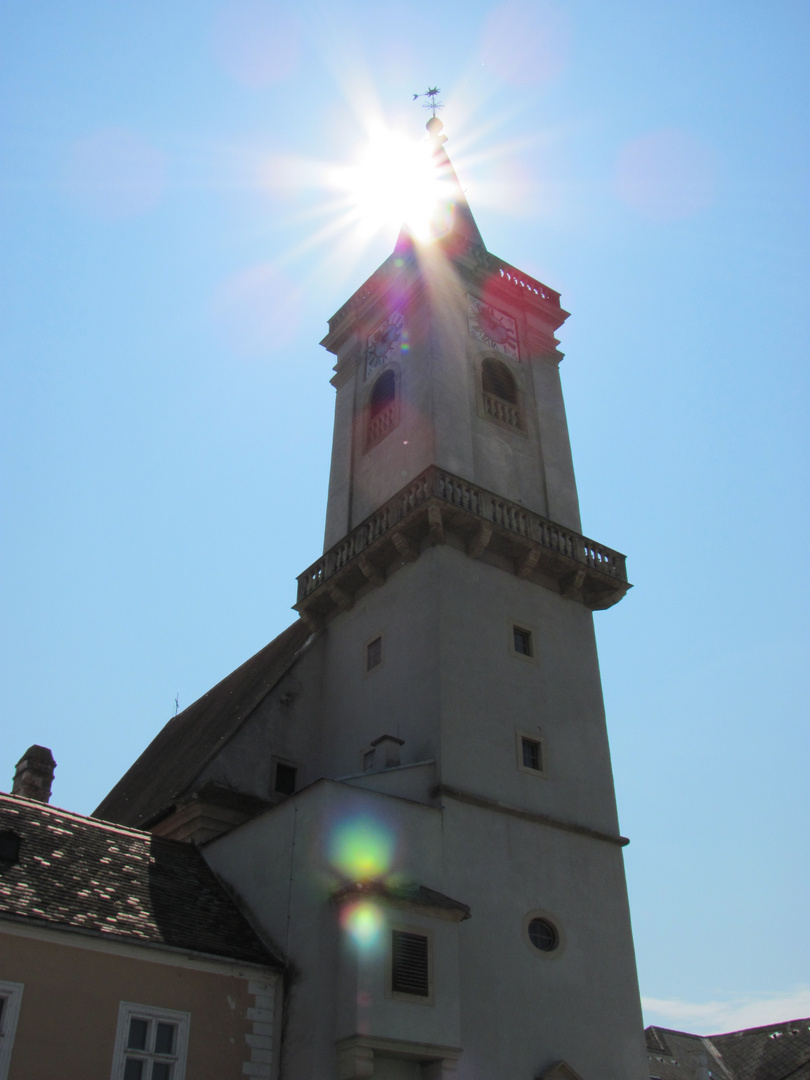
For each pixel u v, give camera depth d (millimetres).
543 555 30188
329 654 31656
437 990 21016
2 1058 17297
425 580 28406
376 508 32938
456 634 27359
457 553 28828
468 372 33969
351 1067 19281
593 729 29375
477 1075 21484
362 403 36469
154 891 22469
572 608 31250
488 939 23453
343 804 22531
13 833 21641
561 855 26266
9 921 18375
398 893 21281
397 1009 20203
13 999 17859
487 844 24766
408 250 36875
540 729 27891
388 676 28406
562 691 29188
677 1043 54219
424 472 29359
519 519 30484
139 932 20062
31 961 18391
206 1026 19938
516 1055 22438
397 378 34844
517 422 34594
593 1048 24000
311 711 30688
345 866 21891
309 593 32156
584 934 25547
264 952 21812
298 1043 20203
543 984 23906
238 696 36000
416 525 28922
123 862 23172
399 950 20953
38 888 20078
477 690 26953
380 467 33688
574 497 34250
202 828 26797
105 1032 18625
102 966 19203
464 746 25734
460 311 35375
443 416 31875
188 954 20281
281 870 22797
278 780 28938
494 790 25734
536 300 38188
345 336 39344
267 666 36438
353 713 29281
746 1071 52344
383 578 30312
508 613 29141
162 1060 19156
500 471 32500
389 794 23703
